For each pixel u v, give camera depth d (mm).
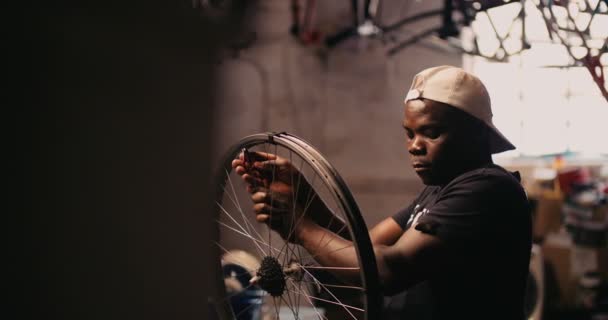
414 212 1626
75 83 2109
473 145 1471
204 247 2275
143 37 2346
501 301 1433
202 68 2631
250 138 1568
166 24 2449
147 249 2195
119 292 2115
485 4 2879
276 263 1538
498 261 1419
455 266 1392
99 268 2088
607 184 4480
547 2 2350
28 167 2002
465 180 1429
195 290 2246
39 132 2023
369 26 3857
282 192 1531
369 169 4316
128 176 2203
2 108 1973
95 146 2137
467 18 3104
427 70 1504
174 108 2418
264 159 1578
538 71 4844
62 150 2061
